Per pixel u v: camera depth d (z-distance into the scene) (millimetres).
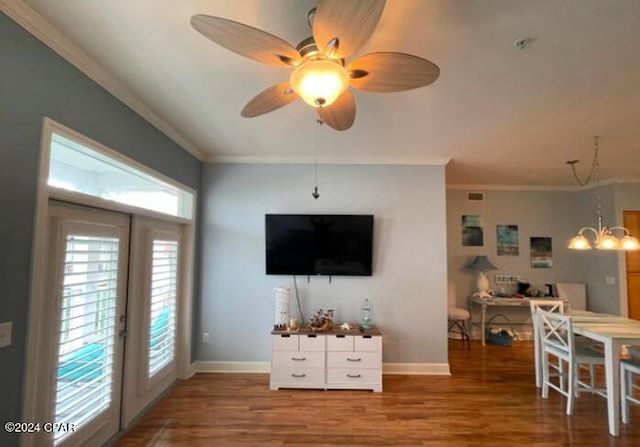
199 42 1938
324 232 4129
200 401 3314
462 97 2555
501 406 3266
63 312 2082
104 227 2512
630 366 2951
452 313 5344
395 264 4215
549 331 3730
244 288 4191
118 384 2709
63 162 2125
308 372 3637
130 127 2688
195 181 4086
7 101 1660
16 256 1717
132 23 1780
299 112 2910
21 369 1746
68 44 1953
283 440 2645
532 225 5969
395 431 2797
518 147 3766
